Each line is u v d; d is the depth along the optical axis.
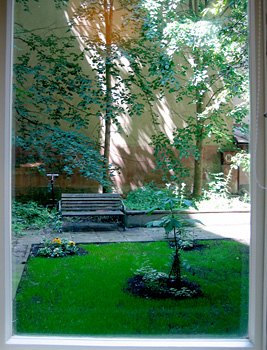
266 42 1.27
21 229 2.31
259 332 1.30
